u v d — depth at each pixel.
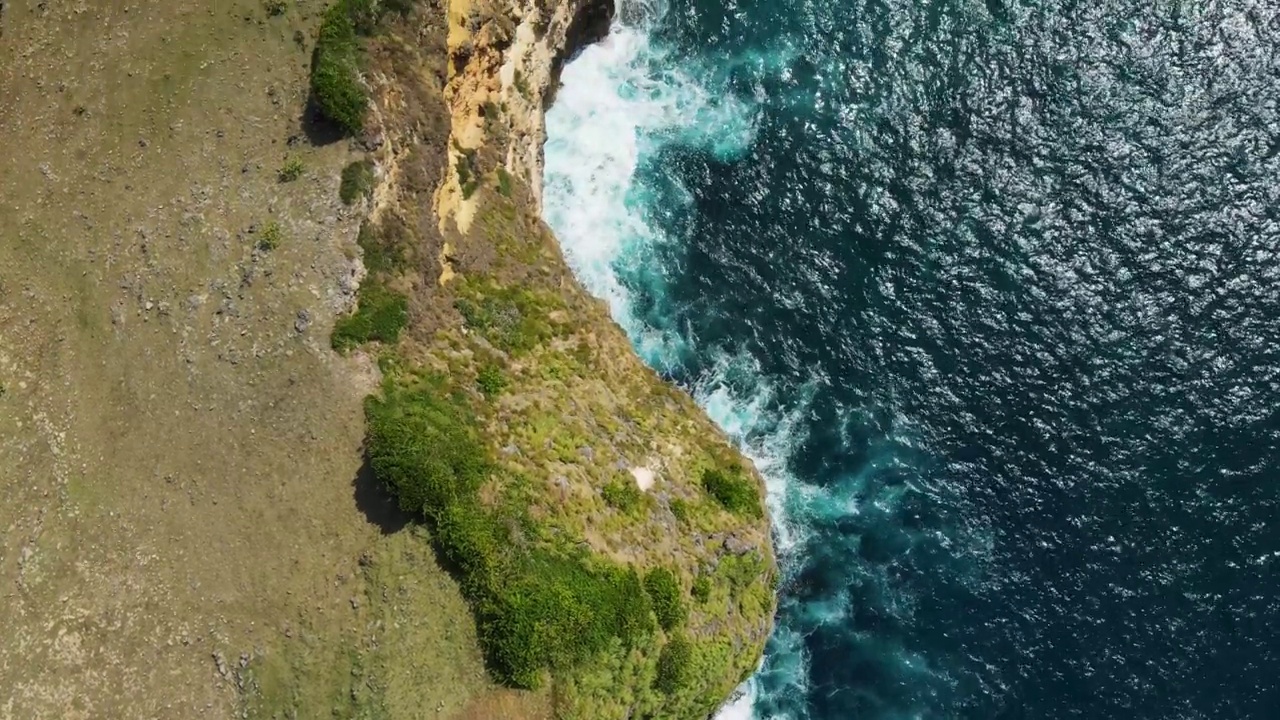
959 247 57.06
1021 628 49.81
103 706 37.94
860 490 52.69
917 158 58.81
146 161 42.97
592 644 39.22
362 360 40.47
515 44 49.91
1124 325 55.38
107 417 40.69
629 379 50.56
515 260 48.00
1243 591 49.88
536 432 42.69
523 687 38.09
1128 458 52.78
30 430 40.91
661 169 58.00
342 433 39.69
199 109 43.16
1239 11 61.09
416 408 40.06
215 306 41.03
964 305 56.00
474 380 42.56
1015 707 48.47
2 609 39.06
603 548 41.56
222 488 39.56
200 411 40.22
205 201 42.12
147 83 43.66
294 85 43.03
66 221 42.88
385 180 42.47
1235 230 56.91
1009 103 59.91
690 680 42.69
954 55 60.81
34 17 44.78
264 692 37.81
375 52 42.94
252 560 38.88
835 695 49.31
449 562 38.59
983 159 58.75
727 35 60.94
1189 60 60.25
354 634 38.06
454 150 46.31
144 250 42.03
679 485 47.28
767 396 54.09
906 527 51.84
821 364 54.75
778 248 56.88
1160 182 58.03
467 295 44.59
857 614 50.44
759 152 58.78
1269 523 51.06
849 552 51.47
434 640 38.09
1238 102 59.41
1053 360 54.88
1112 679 48.62
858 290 56.22
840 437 53.53
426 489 38.00
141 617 38.72
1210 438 52.94
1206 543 50.94
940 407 54.09
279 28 43.56
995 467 52.94
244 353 40.50
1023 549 51.34
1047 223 57.47
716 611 45.03
